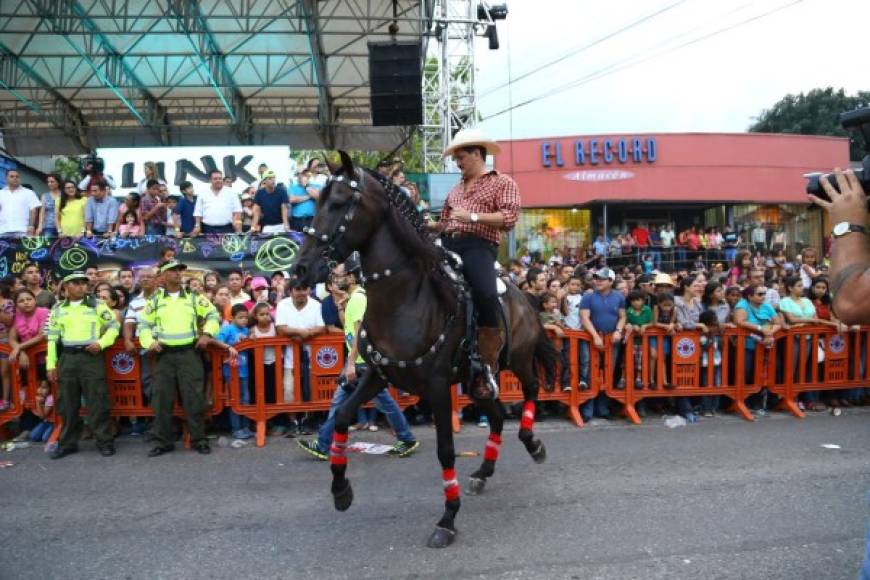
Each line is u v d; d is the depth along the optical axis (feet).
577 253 72.13
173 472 20.13
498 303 15.96
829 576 12.78
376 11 52.65
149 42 56.24
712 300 27.76
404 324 14.35
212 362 23.66
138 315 24.11
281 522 15.83
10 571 13.39
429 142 58.29
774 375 27.43
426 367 14.51
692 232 72.18
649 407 28.25
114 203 36.32
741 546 14.16
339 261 13.84
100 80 62.08
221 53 58.95
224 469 20.38
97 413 22.15
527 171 78.79
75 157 81.25
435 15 53.52
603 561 13.47
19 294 24.06
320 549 14.25
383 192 14.42
